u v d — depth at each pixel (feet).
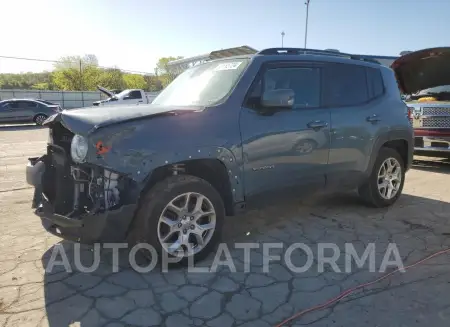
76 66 195.52
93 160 9.51
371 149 15.24
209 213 11.21
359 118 14.65
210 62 14.15
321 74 13.92
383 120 15.58
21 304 9.09
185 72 15.16
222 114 11.22
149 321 8.50
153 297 9.46
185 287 9.95
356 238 13.26
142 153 9.86
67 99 142.61
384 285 10.09
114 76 201.26
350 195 18.54
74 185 10.27
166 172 10.76
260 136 11.80
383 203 16.53
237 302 9.28
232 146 11.20
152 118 10.22
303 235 13.53
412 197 18.54
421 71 28.53
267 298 9.47
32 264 11.17
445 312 8.86
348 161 14.44
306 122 12.93
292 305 9.17
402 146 17.21
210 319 8.59
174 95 13.60
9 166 28.09
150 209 10.21
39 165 11.36
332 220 15.10
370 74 15.76
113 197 9.80
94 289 9.82
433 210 16.40
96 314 8.73
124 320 8.52
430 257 11.73
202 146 10.66
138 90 63.67
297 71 13.26
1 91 132.98
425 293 9.68
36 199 11.10
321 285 10.09
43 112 74.43
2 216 15.43
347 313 8.84
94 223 9.67
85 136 9.56
